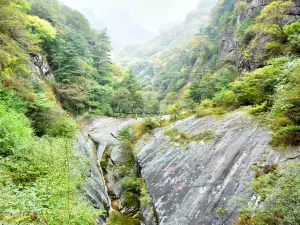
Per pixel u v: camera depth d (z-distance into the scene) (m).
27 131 7.48
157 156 10.49
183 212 6.46
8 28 10.88
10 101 9.43
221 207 5.63
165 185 8.20
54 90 19.20
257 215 4.03
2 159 5.10
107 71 36.38
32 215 3.29
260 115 8.62
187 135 10.48
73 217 3.56
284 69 8.35
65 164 5.43
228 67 24.14
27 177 5.11
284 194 3.38
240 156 6.90
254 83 10.25
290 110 6.59
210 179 6.84
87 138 15.84
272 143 6.55
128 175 11.03
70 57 22.16
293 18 14.36
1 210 2.77
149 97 35.84
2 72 10.75
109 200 9.71
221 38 38.84
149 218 7.47
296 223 3.10
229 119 9.80
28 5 19.94
